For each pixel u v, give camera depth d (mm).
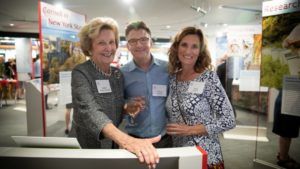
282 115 3398
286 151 3492
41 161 699
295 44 2936
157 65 1801
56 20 3203
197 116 1523
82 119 1192
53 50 3172
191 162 711
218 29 9789
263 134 5070
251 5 5793
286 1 2975
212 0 5379
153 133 1743
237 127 5172
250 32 5047
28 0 5414
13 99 9297
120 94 1538
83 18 3906
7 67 9797
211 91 1516
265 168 3537
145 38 1679
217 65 5820
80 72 1283
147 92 1753
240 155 4082
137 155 706
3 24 8523
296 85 3000
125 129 1822
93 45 1343
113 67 1554
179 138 1573
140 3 5660
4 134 5129
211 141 1506
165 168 709
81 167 703
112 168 708
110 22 1346
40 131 4285
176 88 1646
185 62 1600
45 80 3090
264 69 3332
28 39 9859
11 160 701
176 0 5402
